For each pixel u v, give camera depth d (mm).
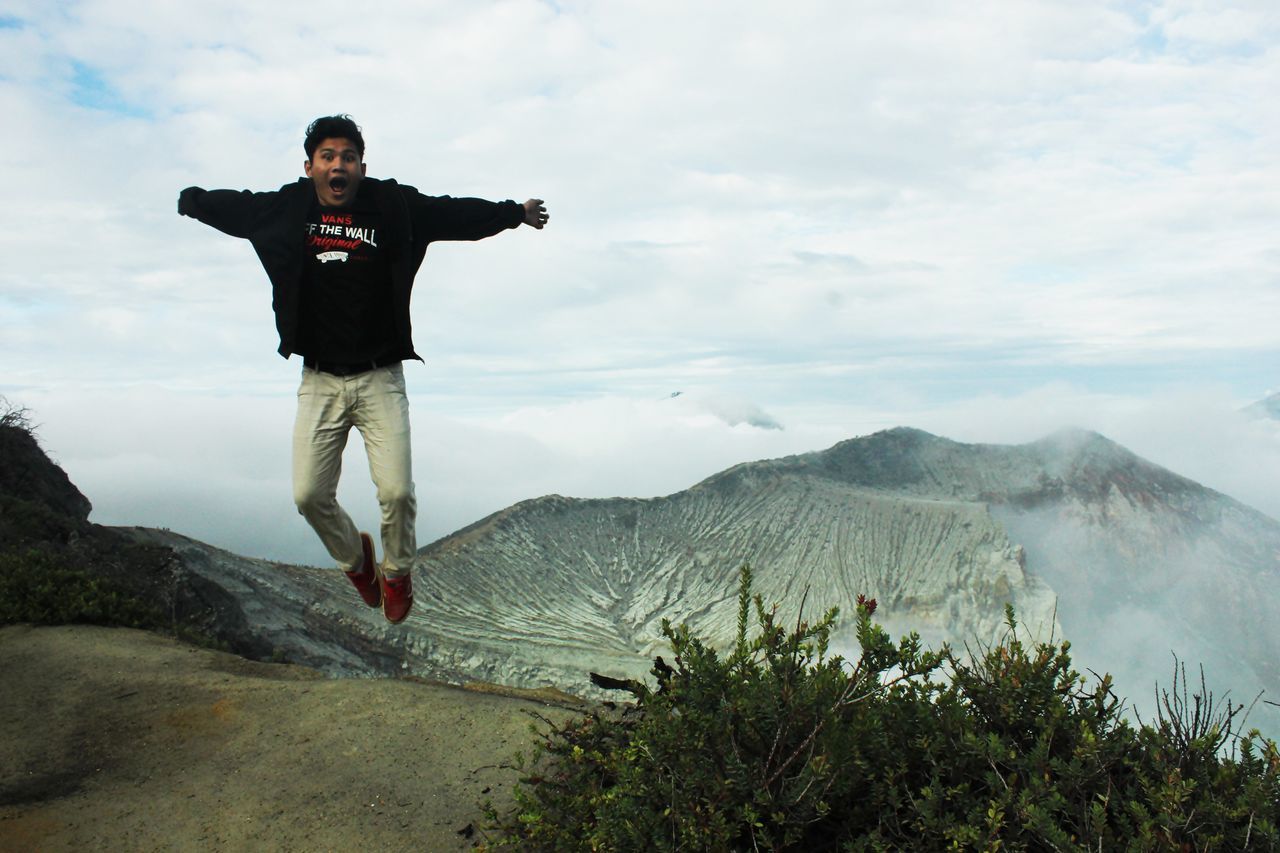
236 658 8773
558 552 178125
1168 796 3479
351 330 4887
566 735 5297
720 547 186125
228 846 5055
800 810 3740
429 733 6473
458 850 4957
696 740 3992
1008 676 4168
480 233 5043
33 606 9641
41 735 6641
